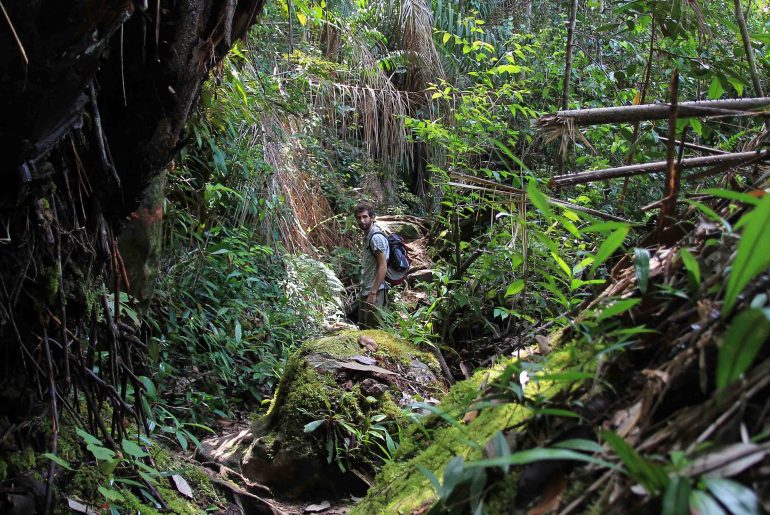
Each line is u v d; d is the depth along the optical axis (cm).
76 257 212
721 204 151
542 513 110
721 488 79
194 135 384
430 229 830
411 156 971
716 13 335
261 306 532
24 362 190
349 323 625
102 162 191
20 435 204
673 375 109
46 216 188
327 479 351
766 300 104
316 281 590
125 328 233
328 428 355
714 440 93
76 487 219
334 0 896
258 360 500
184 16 187
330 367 383
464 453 153
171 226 461
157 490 255
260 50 643
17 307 195
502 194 235
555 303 382
